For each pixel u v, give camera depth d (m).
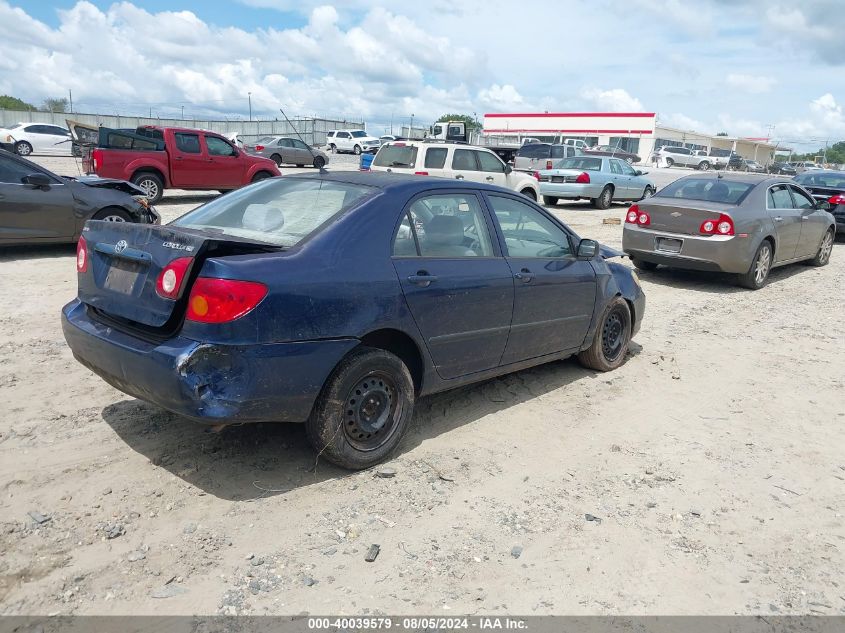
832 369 6.49
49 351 5.81
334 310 3.63
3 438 4.16
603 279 5.68
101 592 2.88
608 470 4.25
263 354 3.40
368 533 3.42
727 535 3.59
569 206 21.73
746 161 55.47
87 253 3.95
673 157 51.16
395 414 4.11
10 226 9.38
